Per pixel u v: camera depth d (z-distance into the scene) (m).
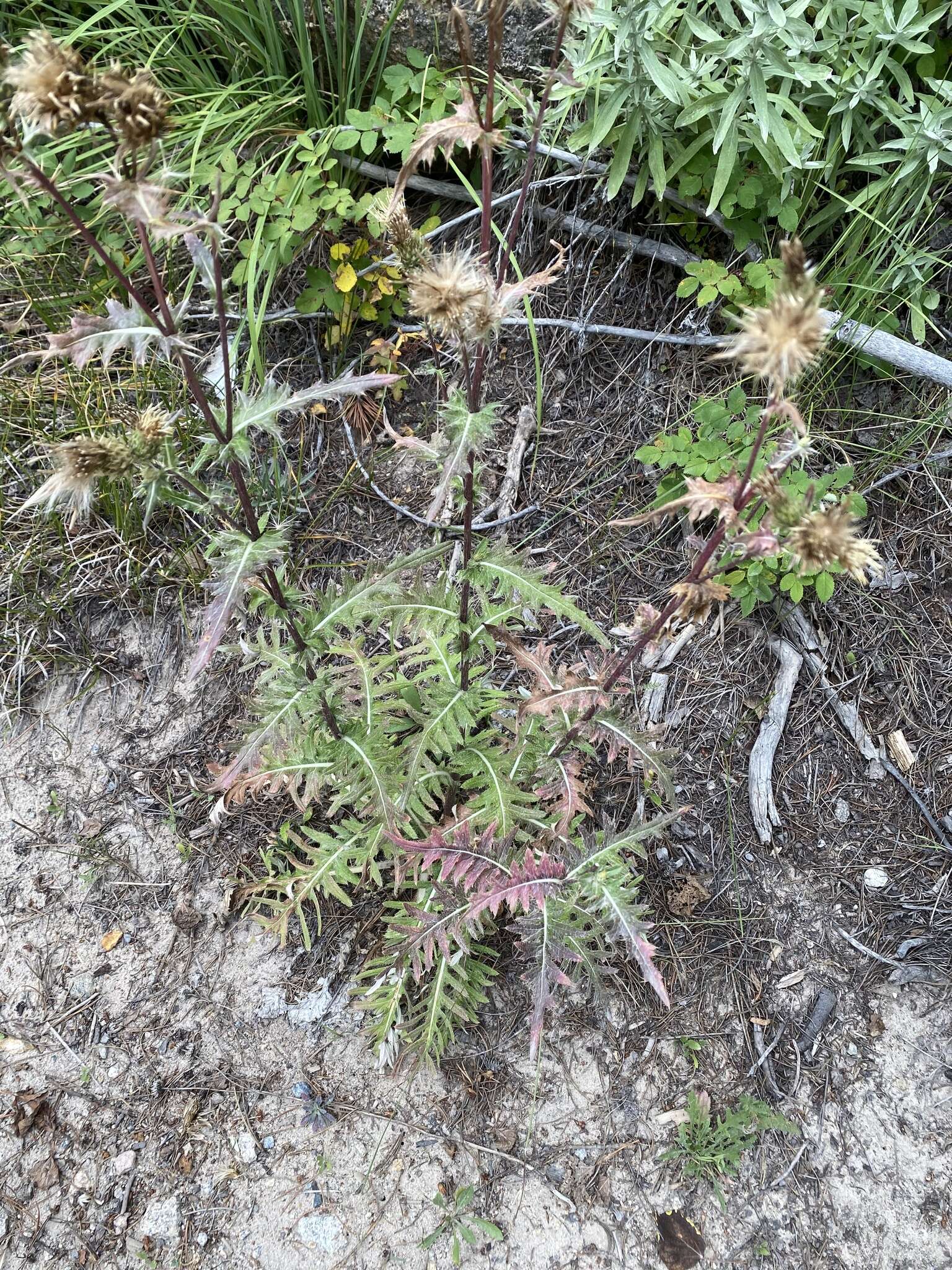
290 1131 0.77
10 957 0.82
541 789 0.74
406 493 0.95
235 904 0.83
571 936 0.62
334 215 0.95
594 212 0.96
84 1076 0.78
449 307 0.47
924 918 0.83
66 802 0.86
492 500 0.94
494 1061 0.79
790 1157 0.77
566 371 0.97
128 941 0.82
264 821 0.85
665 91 0.79
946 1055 0.80
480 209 0.96
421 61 0.94
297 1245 0.73
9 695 0.89
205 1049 0.79
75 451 0.47
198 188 0.90
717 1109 0.78
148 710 0.89
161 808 0.86
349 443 0.96
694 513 0.48
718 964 0.82
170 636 0.91
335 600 0.60
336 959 0.82
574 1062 0.79
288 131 0.96
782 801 0.87
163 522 0.93
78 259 0.96
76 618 0.91
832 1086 0.79
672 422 0.94
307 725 0.68
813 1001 0.81
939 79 0.91
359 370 0.97
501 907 0.83
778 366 0.41
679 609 0.52
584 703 0.61
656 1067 0.79
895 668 0.90
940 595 0.91
